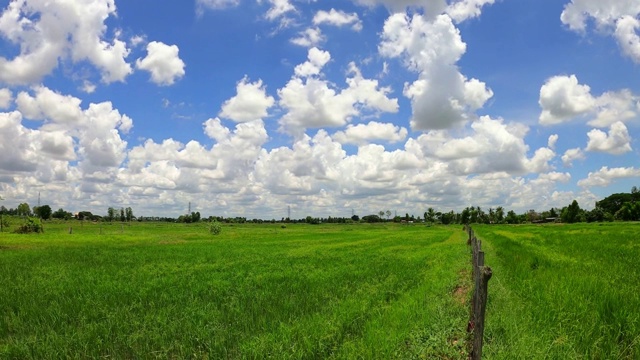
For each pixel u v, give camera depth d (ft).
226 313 39.04
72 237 188.85
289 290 50.85
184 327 34.19
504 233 190.90
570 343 25.25
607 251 83.05
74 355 29.40
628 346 25.29
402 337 29.35
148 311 40.14
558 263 61.16
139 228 328.70
